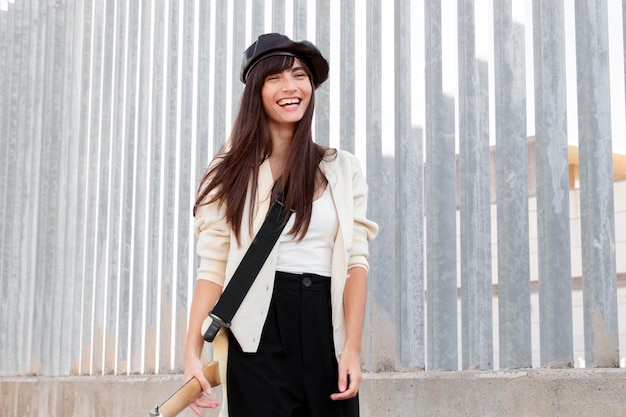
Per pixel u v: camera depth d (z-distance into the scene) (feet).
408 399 11.06
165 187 16.71
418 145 11.97
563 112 10.23
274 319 6.90
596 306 9.55
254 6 14.88
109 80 18.80
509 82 10.75
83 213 19.25
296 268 6.98
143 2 17.87
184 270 16.05
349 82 13.05
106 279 18.40
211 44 16.42
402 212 11.94
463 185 11.18
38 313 20.17
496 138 10.89
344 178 7.41
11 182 21.76
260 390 6.77
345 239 7.07
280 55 7.41
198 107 16.02
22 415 19.74
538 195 10.34
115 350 17.87
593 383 9.05
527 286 10.47
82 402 17.66
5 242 21.67
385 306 12.10
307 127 7.36
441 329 11.24
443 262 11.34
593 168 9.73
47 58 20.71
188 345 7.18
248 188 7.30
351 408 6.91
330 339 6.93
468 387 10.32
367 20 12.87
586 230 9.74
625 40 9.76
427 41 11.93
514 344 10.37
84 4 19.79
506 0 10.91
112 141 18.53
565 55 10.34
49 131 20.27
